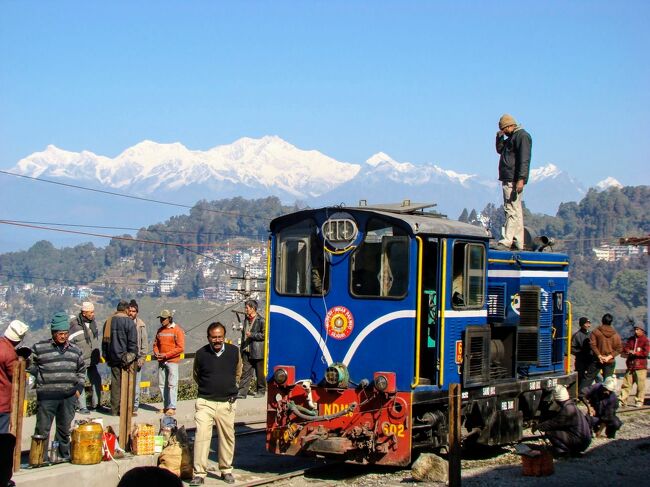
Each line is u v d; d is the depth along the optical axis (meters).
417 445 13.95
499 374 16.11
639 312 107.25
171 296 161.12
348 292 14.05
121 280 175.12
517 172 17.97
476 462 15.59
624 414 20.77
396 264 13.71
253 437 17.73
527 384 16.78
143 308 153.12
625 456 15.85
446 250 14.16
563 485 13.52
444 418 14.42
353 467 14.88
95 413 17.73
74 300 172.25
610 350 20.73
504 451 16.69
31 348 13.09
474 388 14.98
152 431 13.77
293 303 14.53
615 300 113.44
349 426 13.88
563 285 18.83
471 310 14.78
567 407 15.73
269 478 13.75
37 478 11.82
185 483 13.41
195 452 13.30
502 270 16.52
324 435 13.88
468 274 14.72
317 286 14.35
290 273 14.64
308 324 14.37
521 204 18.30
